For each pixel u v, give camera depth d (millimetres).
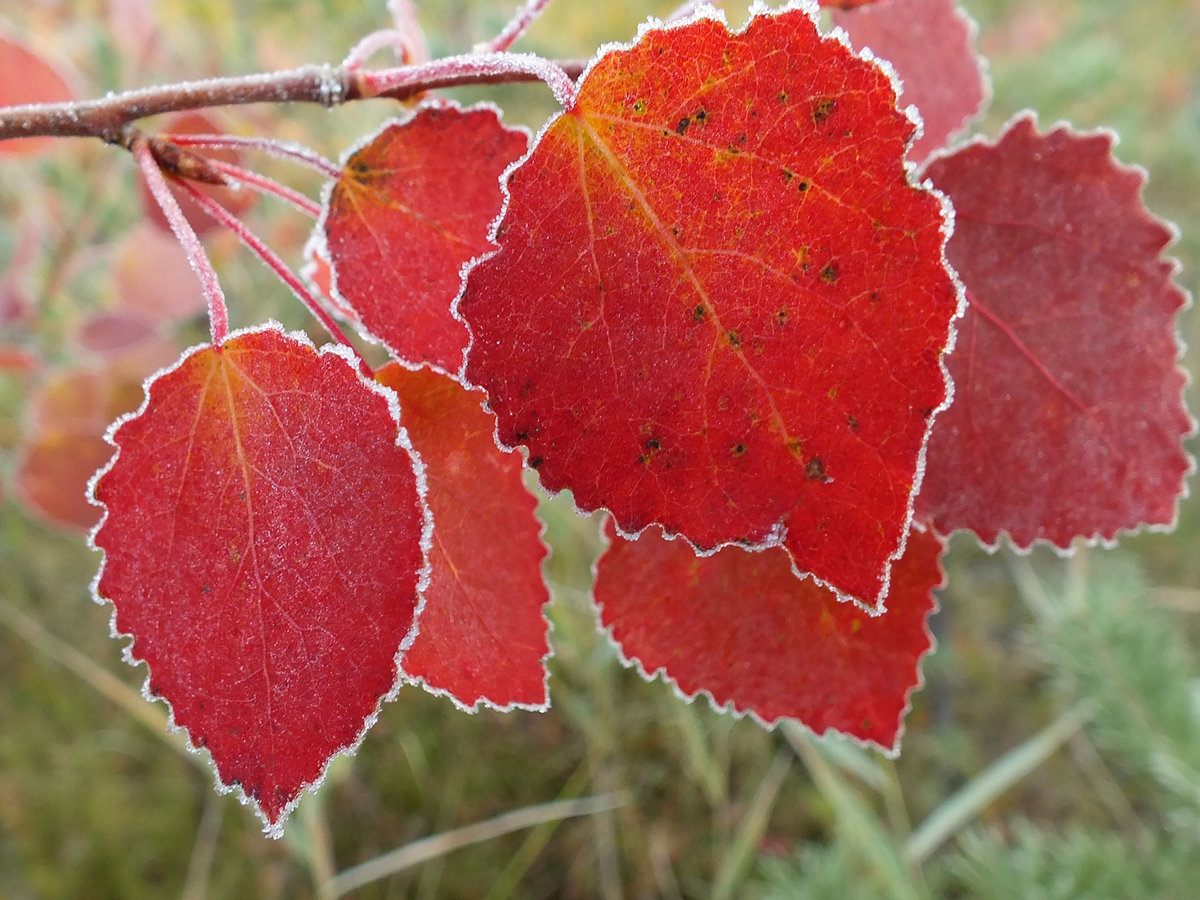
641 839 390
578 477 140
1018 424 181
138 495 142
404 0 185
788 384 136
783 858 381
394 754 405
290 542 142
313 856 338
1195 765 276
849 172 133
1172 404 179
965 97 196
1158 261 177
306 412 143
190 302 330
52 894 382
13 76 216
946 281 133
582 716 391
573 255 136
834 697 178
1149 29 629
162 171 166
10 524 420
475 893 386
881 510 137
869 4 179
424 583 141
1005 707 447
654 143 134
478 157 168
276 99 164
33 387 372
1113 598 310
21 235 384
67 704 418
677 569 175
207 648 142
